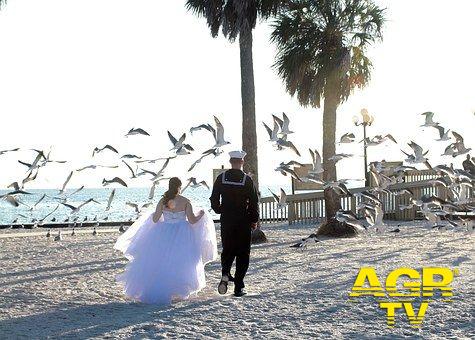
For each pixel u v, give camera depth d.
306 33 21.25
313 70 21.88
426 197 15.17
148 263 9.59
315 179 13.22
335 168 20.98
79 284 11.35
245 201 9.80
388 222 26.31
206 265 13.55
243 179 9.78
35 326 7.96
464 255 14.38
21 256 15.95
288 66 21.25
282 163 13.09
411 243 17.50
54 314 8.70
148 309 8.95
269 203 27.89
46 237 21.77
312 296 9.62
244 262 9.86
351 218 13.73
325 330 7.49
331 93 21.06
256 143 19.34
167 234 9.75
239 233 9.76
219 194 9.84
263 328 7.65
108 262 14.46
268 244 18.12
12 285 11.30
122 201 102.94
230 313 8.52
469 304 8.75
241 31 19.09
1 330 7.77
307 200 27.05
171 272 9.49
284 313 8.46
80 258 15.34
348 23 21.12
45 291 10.62
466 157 15.46
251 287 10.74
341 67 20.38
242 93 19.47
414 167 15.01
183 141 12.02
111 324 7.98
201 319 8.20
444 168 14.27
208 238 10.10
